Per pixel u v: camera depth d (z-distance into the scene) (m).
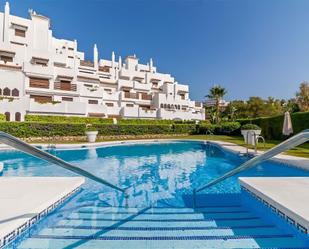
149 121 32.16
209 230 3.66
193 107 44.53
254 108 46.00
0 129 17.11
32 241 3.31
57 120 24.45
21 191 4.51
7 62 26.97
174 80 51.88
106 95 34.59
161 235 3.51
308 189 4.53
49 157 2.90
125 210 4.69
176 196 5.78
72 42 41.09
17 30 31.88
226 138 22.88
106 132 23.69
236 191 6.00
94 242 3.30
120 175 8.66
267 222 3.98
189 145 18.72
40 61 30.12
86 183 6.68
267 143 15.77
